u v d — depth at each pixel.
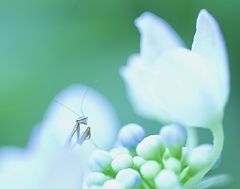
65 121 0.22
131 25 0.31
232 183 0.27
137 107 0.23
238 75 0.29
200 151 0.20
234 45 0.29
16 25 0.31
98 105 0.23
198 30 0.20
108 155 0.20
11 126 0.30
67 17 0.31
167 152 0.20
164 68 0.20
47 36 0.31
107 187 0.20
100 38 0.31
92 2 0.31
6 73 0.31
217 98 0.20
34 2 0.31
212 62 0.20
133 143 0.21
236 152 0.28
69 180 0.20
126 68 0.23
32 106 0.30
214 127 0.20
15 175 0.20
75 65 0.31
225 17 0.30
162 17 0.30
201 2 0.30
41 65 0.31
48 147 0.21
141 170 0.20
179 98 0.20
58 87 0.31
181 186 0.20
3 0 0.31
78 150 0.21
